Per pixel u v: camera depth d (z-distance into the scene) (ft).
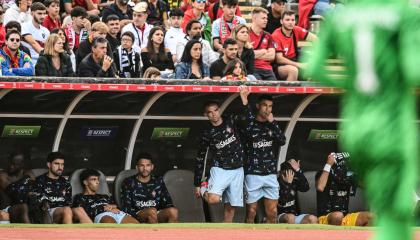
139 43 144.15
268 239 91.61
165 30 143.64
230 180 123.24
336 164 128.98
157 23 159.94
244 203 128.57
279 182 129.08
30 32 136.15
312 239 92.43
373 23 50.01
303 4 154.92
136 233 96.02
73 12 141.38
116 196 124.47
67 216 117.29
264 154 125.80
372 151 50.34
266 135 125.59
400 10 49.70
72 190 121.80
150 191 123.13
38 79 111.96
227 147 123.13
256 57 137.90
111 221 119.14
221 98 127.65
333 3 156.15
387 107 50.14
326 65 53.26
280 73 140.26
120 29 147.23
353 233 100.48
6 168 123.13
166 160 130.52
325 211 129.59
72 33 141.28
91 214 119.85
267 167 125.70
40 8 136.46
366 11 50.37
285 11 141.18
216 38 147.64
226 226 106.42
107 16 148.87
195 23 139.85
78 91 121.49
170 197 124.47
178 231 99.35
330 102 132.46
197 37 139.74
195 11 150.00
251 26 139.54
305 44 143.23
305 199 131.34
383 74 50.08
